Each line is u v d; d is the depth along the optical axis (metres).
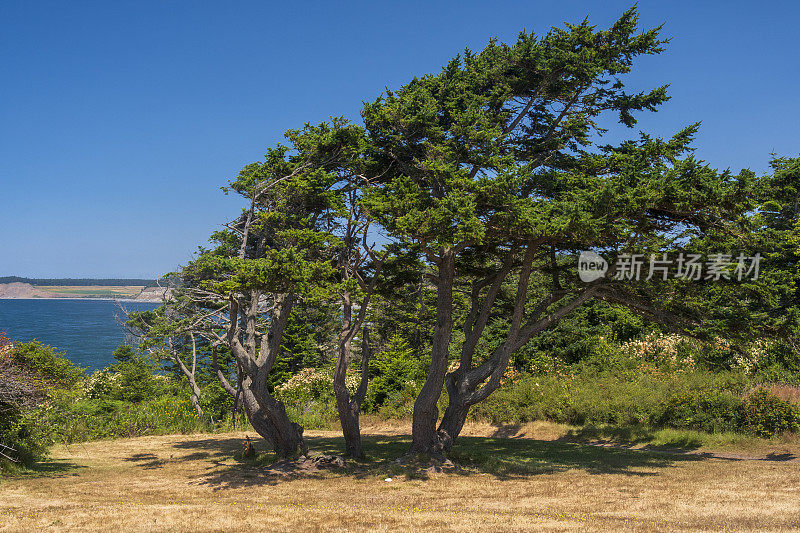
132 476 16.72
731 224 14.34
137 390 36.41
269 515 11.22
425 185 17.83
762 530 9.37
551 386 28.41
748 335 16.84
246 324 20.23
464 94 17.48
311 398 33.12
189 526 10.30
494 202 14.88
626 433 23.45
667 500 12.34
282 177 17.91
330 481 15.25
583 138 17.81
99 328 131.50
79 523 10.52
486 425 28.20
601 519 10.55
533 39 17.64
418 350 35.34
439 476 15.59
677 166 13.77
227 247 20.83
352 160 18.16
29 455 17.94
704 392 23.47
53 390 20.36
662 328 30.80
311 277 15.36
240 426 30.25
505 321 33.12
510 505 12.12
